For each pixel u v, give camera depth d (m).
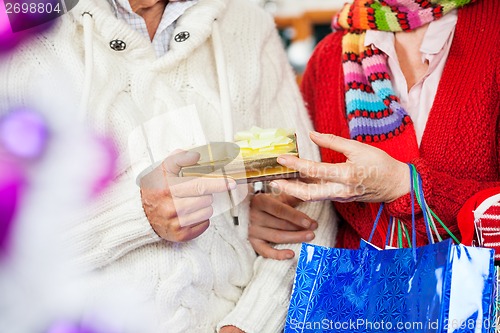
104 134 1.33
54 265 1.27
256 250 1.55
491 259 1.18
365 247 1.34
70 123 1.30
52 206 1.27
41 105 1.29
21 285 1.25
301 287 1.36
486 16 1.52
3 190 1.23
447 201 1.40
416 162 1.40
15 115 1.27
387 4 1.57
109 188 1.32
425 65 1.59
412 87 1.58
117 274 1.34
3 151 1.24
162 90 1.42
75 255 1.29
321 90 1.69
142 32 1.45
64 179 1.28
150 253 1.35
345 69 1.61
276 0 2.97
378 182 1.35
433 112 1.51
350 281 1.33
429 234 1.33
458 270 1.18
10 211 1.24
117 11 1.43
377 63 1.57
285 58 1.70
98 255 1.30
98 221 1.29
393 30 1.57
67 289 1.28
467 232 1.36
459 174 1.48
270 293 1.47
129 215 1.30
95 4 1.37
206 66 1.50
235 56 1.55
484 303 1.17
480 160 1.47
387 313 1.26
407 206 1.38
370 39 1.59
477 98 1.47
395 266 1.28
